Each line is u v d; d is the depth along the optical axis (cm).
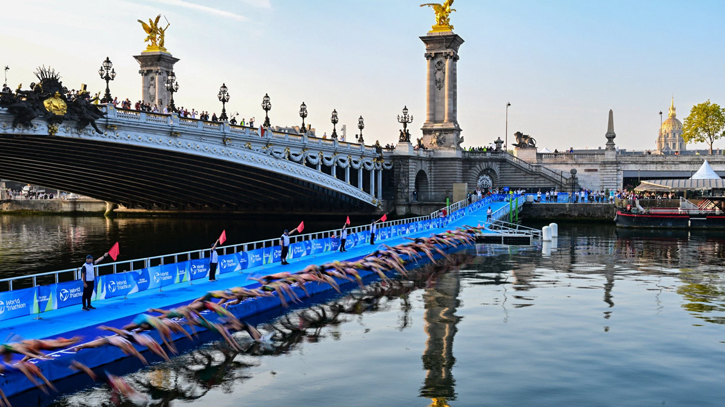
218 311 3475
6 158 8400
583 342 3419
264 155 9275
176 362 3091
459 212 10150
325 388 2764
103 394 2684
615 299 4559
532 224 11781
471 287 5075
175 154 8112
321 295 4719
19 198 17575
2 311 3222
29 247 8306
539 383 2795
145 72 14062
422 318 3994
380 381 2841
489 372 2942
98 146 7412
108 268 6612
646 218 10438
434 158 13712
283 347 3359
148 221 13062
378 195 12712
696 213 10162
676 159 14100
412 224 8244
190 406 2581
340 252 6209
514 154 16488
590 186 14275
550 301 4491
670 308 4253
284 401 2628
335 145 11006
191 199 13175
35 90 6225
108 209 15088
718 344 3381
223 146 8531
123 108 7269
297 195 12162
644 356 3172
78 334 3041
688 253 7300
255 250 5125
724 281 5338
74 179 10594
